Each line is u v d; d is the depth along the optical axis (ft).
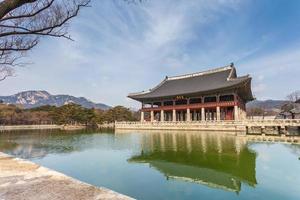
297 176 47.03
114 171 53.93
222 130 145.38
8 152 85.35
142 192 38.93
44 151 87.10
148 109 220.43
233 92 168.96
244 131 133.28
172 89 220.02
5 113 326.24
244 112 231.91
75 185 19.98
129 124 198.59
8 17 21.04
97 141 118.93
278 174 48.60
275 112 355.97
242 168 54.80
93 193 17.71
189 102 202.69
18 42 28.48
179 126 166.91
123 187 41.65
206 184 43.34
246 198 35.76
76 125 315.37
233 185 42.29
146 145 98.32
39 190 18.86
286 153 70.54
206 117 203.00
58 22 24.35
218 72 213.25
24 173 24.84
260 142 96.27
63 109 312.91
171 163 62.28
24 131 237.86
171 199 35.29
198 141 105.60
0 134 186.19
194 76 230.89
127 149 88.53
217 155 70.54
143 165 60.39
